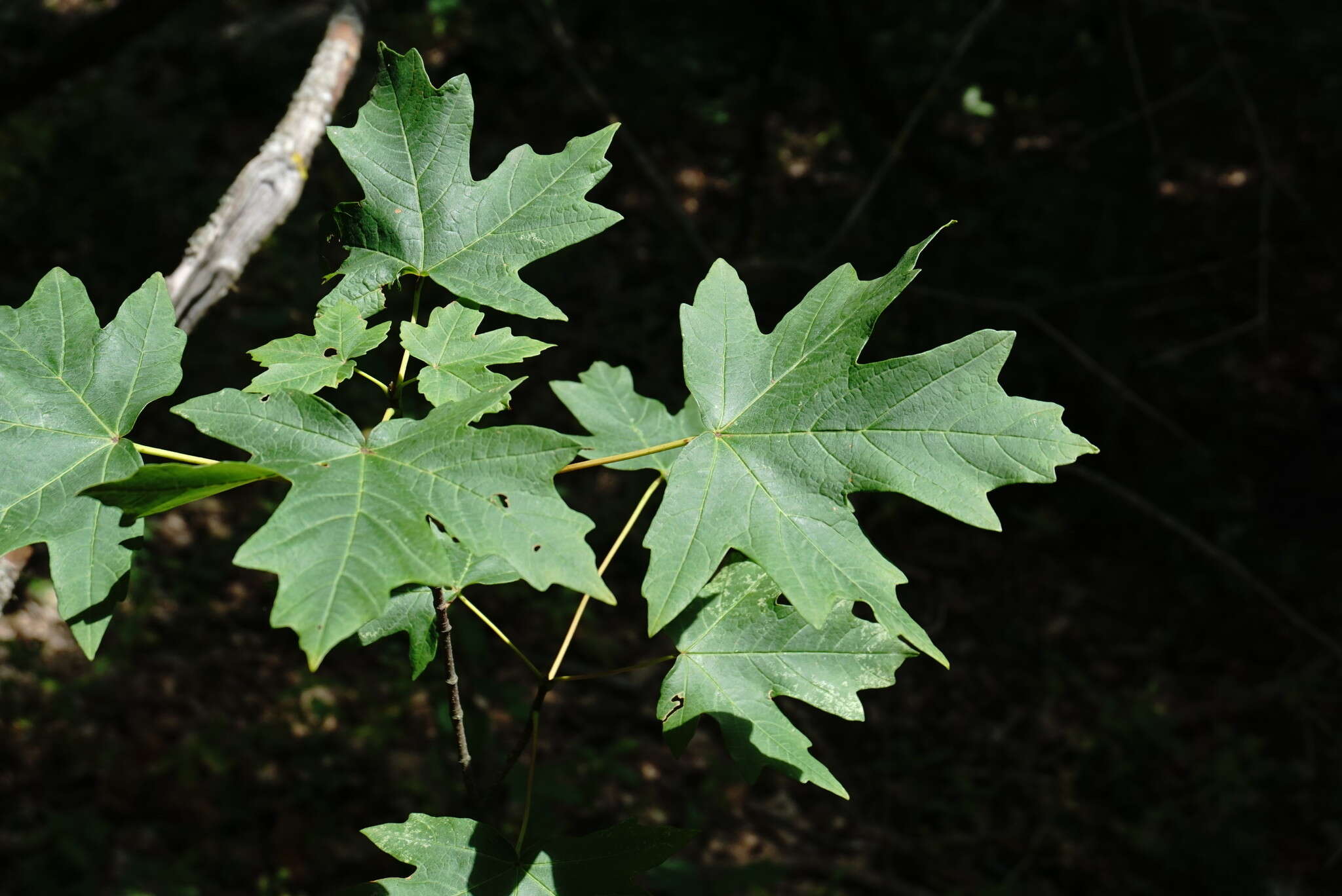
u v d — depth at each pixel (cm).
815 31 751
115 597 123
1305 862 694
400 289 159
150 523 723
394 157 160
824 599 126
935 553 917
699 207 1045
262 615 699
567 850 141
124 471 130
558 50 656
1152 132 702
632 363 901
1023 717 789
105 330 139
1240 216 866
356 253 159
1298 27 701
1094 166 751
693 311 147
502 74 1091
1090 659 841
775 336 146
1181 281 875
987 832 702
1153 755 755
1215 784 731
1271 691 812
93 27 502
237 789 573
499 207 159
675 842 141
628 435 187
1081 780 744
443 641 146
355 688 655
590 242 1009
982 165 790
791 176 1073
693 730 151
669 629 159
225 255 229
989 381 134
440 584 106
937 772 743
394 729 630
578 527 113
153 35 1129
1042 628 859
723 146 1094
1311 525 907
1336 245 831
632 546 771
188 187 988
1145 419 888
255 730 606
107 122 988
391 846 136
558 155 162
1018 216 770
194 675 634
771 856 635
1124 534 915
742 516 133
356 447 119
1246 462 939
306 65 1155
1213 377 976
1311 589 872
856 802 707
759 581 162
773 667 156
